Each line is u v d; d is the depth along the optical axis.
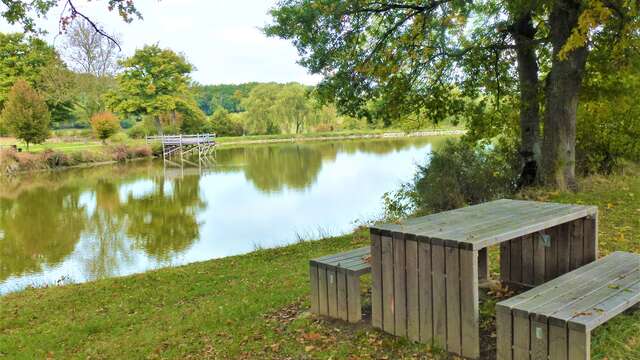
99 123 44.31
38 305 6.57
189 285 6.78
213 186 24.36
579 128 11.69
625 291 3.23
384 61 10.44
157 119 57.25
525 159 10.71
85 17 7.11
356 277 4.08
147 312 5.76
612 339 3.22
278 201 18.50
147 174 31.52
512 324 3.01
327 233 11.61
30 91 37.41
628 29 8.38
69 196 22.48
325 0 9.70
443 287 3.39
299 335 4.13
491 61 11.20
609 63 9.92
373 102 11.32
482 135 11.89
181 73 56.94
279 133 67.81
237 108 95.19
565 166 9.36
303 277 6.25
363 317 4.23
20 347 5.01
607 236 6.12
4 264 11.31
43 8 7.22
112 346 4.73
